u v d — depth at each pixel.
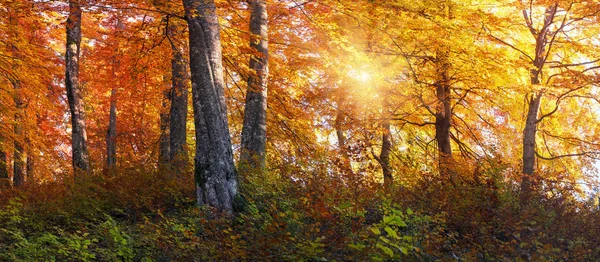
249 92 12.21
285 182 9.34
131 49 13.34
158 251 6.82
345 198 7.32
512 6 14.00
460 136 19.55
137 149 21.70
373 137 16.95
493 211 7.54
